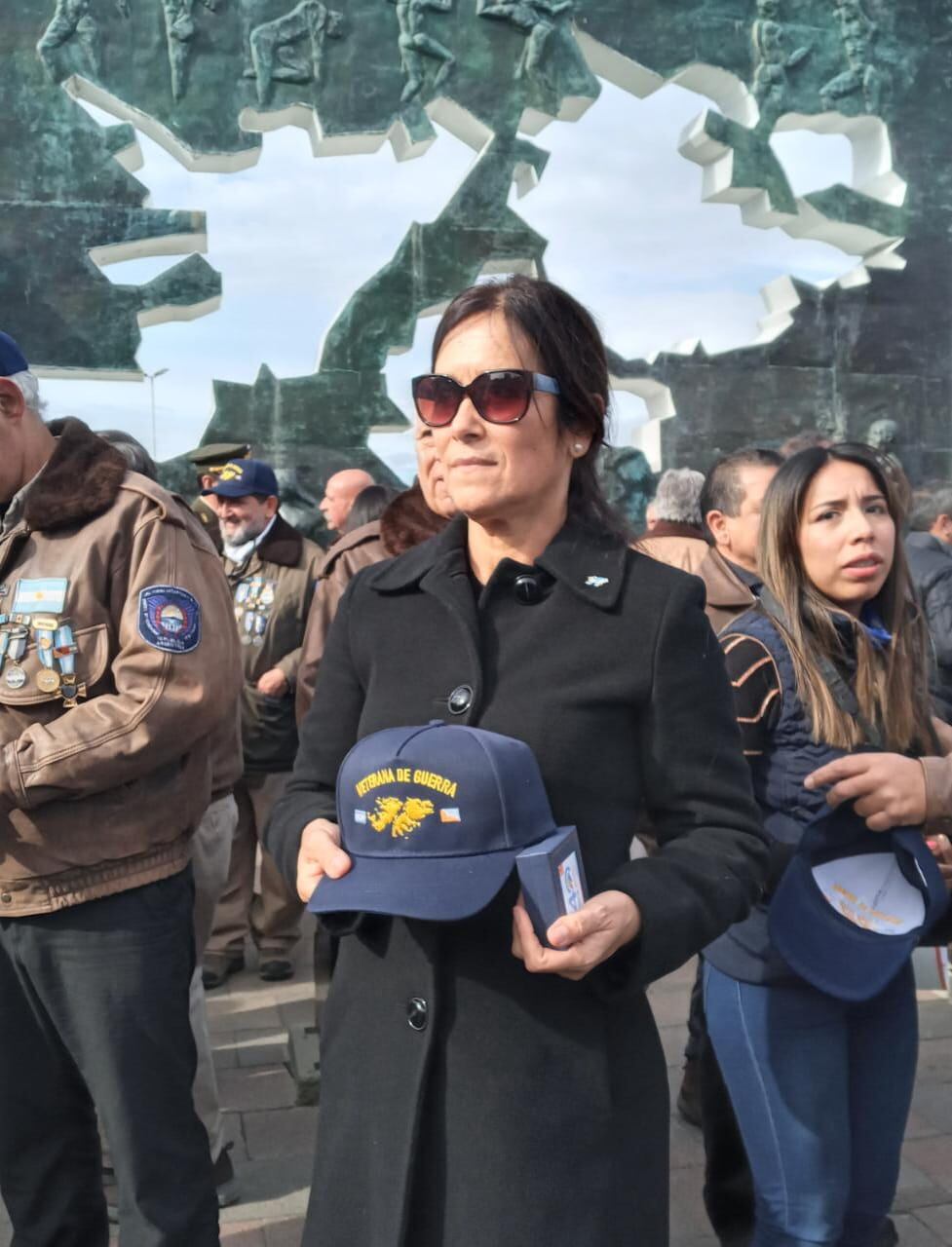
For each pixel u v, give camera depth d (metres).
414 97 9.15
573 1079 1.42
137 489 2.27
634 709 1.49
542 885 1.31
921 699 2.27
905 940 1.99
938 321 10.07
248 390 8.99
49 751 2.08
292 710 4.77
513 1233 1.37
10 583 2.23
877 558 2.17
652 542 3.96
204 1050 2.96
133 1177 2.19
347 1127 1.49
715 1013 2.16
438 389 1.49
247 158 9.04
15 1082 2.28
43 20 8.72
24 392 2.28
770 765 2.14
